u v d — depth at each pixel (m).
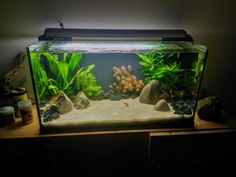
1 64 1.41
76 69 1.38
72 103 1.37
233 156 1.29
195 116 1.35
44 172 1.33
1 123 1.24
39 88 1.22
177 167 1.30
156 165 1.27
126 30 1.23
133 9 1.36
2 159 1.24
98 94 1.46
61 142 1.18
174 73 1.41
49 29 1.20
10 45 1.37
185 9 1.41
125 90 1.49
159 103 1.31
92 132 1.18
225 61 1.62
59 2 1.29
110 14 1.35
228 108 1.81
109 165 1.34
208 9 1.43
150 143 1.20
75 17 1.34
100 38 1.16
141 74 1.49
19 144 1.16
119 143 1.25
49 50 1.08
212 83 1.70
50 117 1.21
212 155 1.28
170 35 1.23
